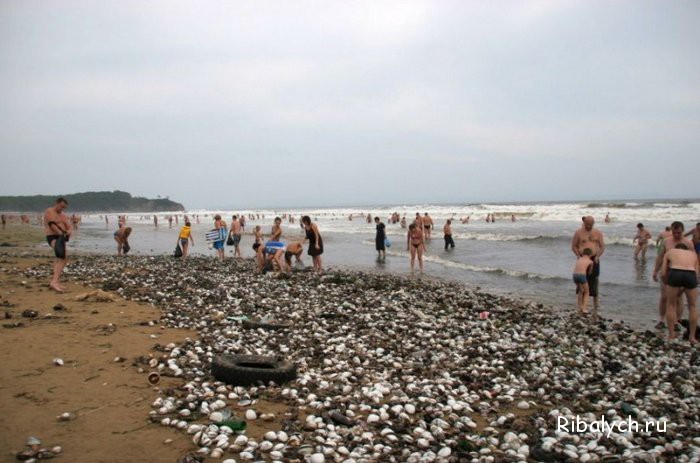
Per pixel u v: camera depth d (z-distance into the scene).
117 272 17.94
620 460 4.95
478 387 7.20
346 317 11.50
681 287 10.42
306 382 6.82
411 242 20.14
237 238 27.42
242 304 12.39
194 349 8.03
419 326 10.99
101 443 4.73
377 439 5.21
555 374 7.93
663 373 8.18
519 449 5.17
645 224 40.94
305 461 4.61
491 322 11.59
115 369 6.82
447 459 4.86
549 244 30.23
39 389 5.95
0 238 42.50
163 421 5.23
